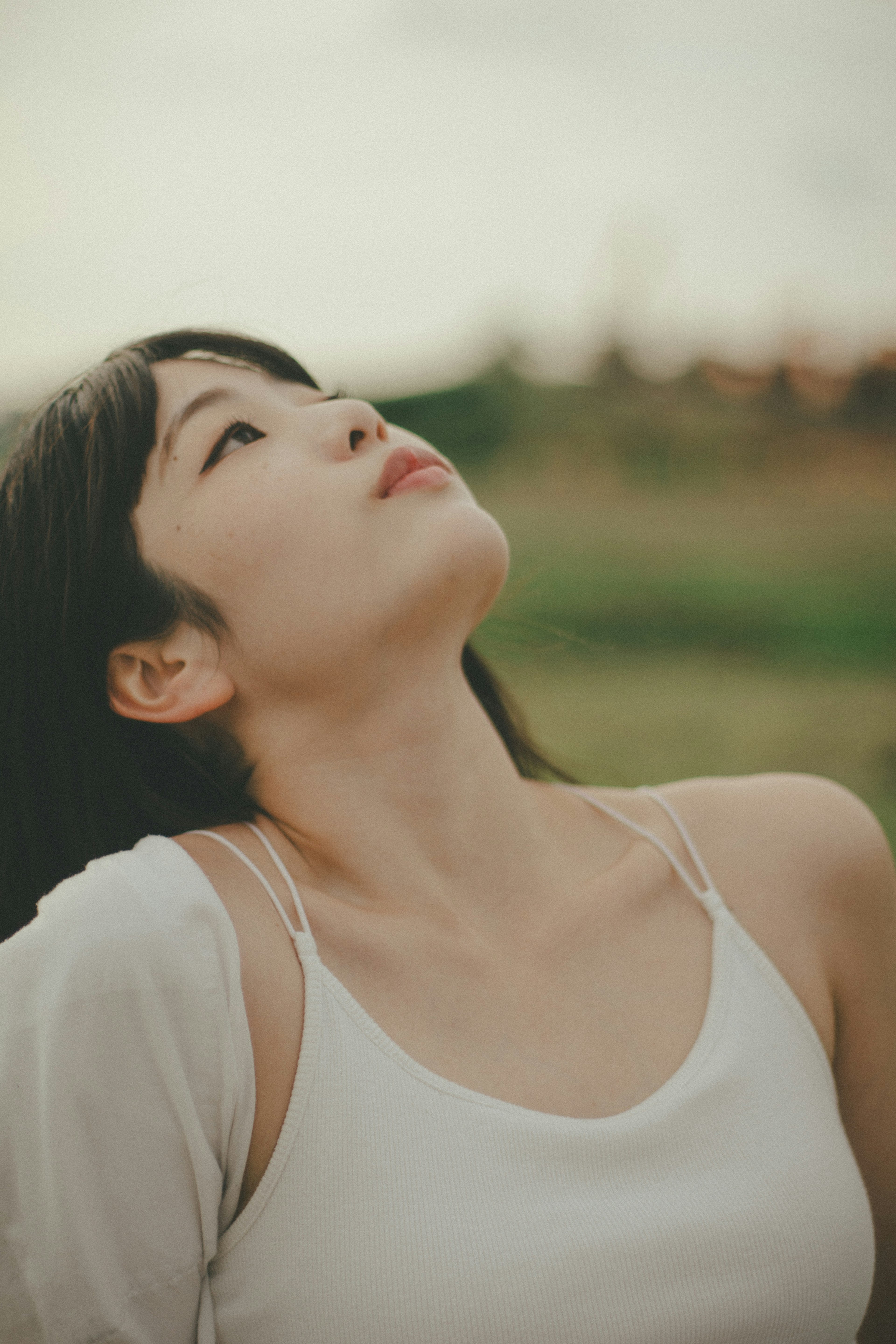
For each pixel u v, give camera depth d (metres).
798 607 9.91
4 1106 1.06
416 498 1.34
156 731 1.49
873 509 16.92
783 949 1.29
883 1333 1.43
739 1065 1.16
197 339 1.54
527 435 22.55
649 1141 1.08
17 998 1.09
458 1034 1.14
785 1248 1.07
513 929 1.26
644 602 10.09
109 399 1.39
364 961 1.18
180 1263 1.06
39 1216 1.05
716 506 17.33
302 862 1.31
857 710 6.82
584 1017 1.19
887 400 22.53
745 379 24.33
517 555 12.04
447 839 1.30
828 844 1.38
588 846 1.40
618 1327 1.00
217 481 1.33
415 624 1.29
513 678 6.61
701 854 1.37
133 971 1.06
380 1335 1.00
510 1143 1.06
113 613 1.38
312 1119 1.06
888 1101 1.38
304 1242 1.04
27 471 1.45
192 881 1.15
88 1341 1.04
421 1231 1.02
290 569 1.29
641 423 22.48
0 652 1.47
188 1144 1.05
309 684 1.32
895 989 1.39
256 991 1.10
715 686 7.68
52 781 1.51
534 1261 1.01
